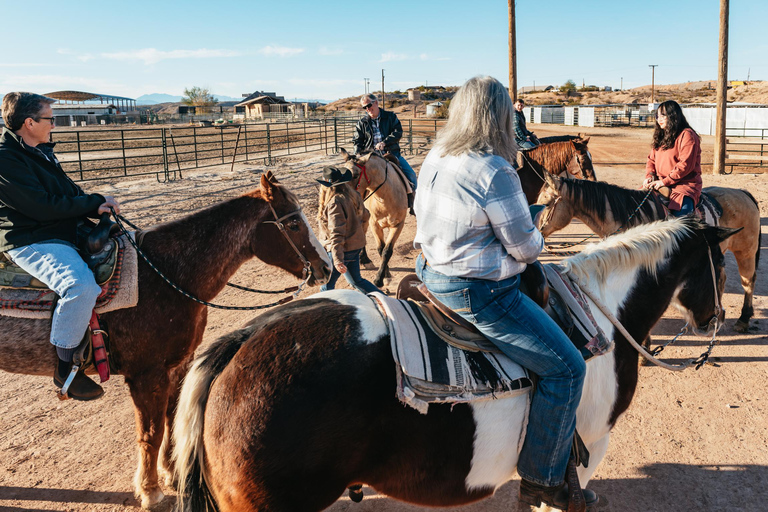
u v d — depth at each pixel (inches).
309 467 79.0
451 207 79.8
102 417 173.2
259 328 87.6
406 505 136.6
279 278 307.7
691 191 214.2
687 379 198.2
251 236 143.0
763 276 309.4
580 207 239.3
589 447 109.3
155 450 131.0
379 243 304.7
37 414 173.9
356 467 84.1
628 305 113.3
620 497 138.3
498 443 90.4
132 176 625.0
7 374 201.3
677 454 155.6
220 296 276.4
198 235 135.9
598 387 102.3
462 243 81.0
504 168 78.0
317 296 97.2
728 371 203.2
